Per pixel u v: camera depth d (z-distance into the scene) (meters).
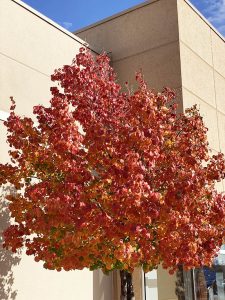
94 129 7.46
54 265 8.04
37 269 10.54
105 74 8.89
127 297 8.80
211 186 8.17
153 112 7.84
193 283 11.59
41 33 12.12
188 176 7.55
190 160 7.98
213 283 12.04
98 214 6.98
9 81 10.86
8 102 10.71
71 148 7.45
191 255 7.48
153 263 7.98
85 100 8.05
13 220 10.17
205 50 14.76
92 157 7.59
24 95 11.19
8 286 9.80
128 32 14.30
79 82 8.20
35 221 7.88
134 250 7.55
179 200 7.38
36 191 7.48
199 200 7.89
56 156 7.87
